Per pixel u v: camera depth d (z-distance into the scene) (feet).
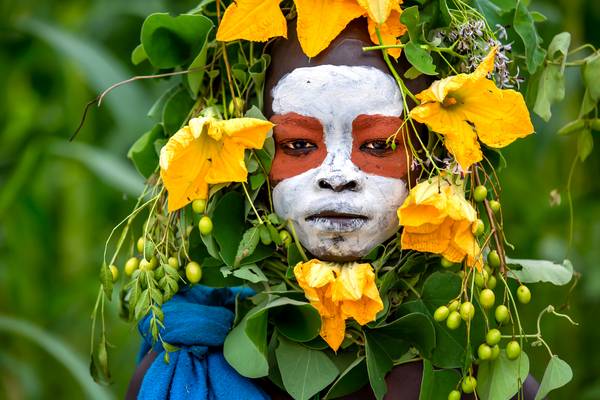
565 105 13.14
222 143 7.57
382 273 7.93
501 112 7.53
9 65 13.65
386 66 7.70
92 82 12.18
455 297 7.84
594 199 13.28
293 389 7.66
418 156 7.80
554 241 13.39
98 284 13.42
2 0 12.98
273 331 8.02
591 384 13.56
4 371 12.88
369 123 7.64
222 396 7.70
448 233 7.61
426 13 7.91
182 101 8.44
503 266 7.88
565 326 13.43
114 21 13.89
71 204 14.40
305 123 7.66
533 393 8.21
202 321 7.88
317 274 7.53
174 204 7.60
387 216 7.70
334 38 7.68
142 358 8.85
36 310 13.35
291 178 7.71
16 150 13.25
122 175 11.61
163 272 7.66
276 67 7.83
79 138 14.06
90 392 11.19
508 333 13.38
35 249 13.38
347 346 7.93
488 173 8.42
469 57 7.84
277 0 7.67
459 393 7.75
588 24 13.64
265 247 7.93
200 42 8.09
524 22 8.14
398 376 7.98
